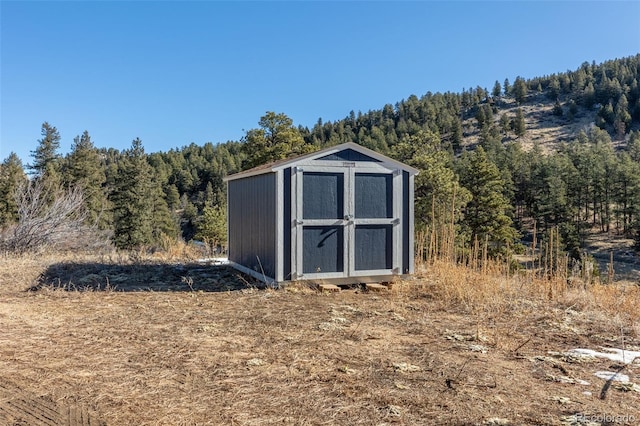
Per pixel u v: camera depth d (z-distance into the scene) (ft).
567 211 142.41
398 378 11.46
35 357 12.73
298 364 12.35
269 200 23.88
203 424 8.88
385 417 9.29
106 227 97.19
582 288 23.25
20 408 9.50
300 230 22.95
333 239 23.67
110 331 15.44
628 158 169.37
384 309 19.15
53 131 139.85
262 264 24.85
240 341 14.38
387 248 24.84
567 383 11.39
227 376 11.42
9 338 14.49
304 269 23.09
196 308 18.99
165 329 15.72
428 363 12.62
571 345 14.75
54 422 8.87
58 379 11.14
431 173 86.69
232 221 30.14
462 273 23.98
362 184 24.30
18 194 44.34
